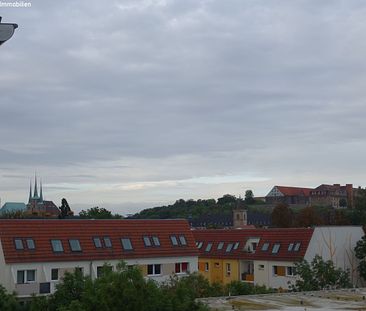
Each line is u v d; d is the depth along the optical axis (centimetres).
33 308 1841
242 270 6034
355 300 2364
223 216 16312
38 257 4609
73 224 5031
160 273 5144
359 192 12006
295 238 5572
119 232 5169
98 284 1556
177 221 5566
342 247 5612
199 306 1609
